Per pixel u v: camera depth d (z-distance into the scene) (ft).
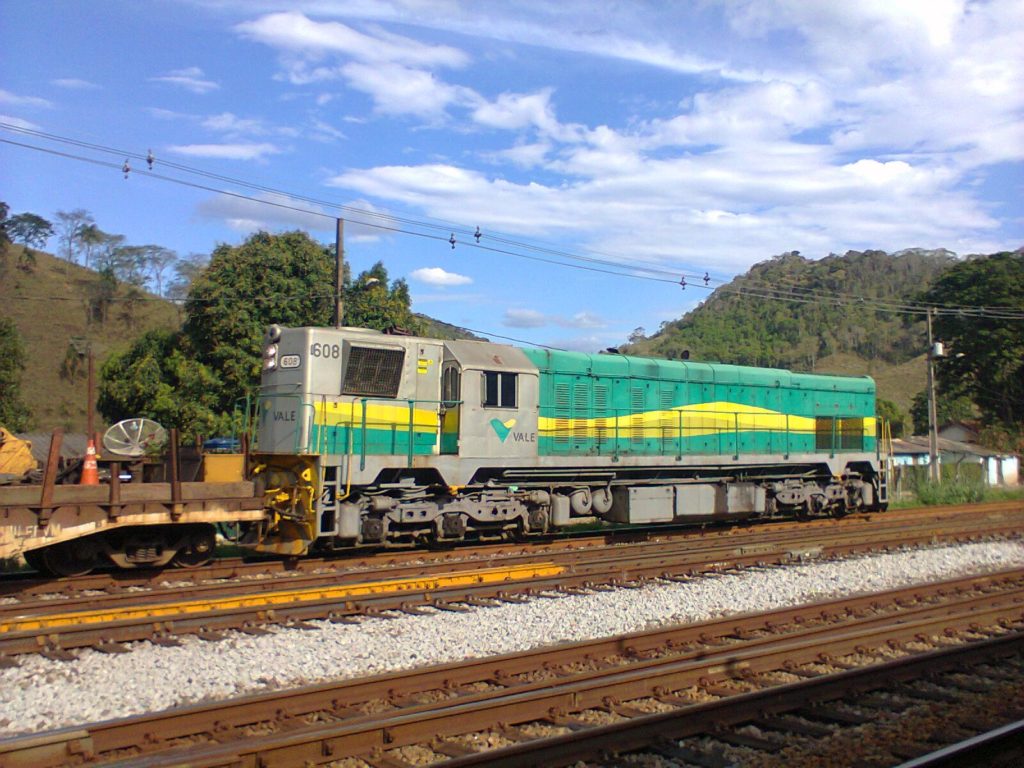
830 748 19.94
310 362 45.11
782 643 28.40
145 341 104.73
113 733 18.83
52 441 36.17
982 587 41.55
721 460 63.10
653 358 62.44
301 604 32.27
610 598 36.94
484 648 28.84
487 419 50.62
